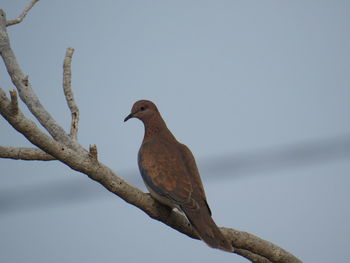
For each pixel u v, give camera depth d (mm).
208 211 13617
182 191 13547
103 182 11797
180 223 13516
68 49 14055
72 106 13695
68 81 13836
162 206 13570
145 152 14773
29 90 13312
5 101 10375
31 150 12906
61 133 13203
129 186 12273
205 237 12516
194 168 14508
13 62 13508
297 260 13336
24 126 10625
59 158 11188
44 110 13305
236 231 12938
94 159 11422
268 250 13078
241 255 13992
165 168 14070
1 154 12742
